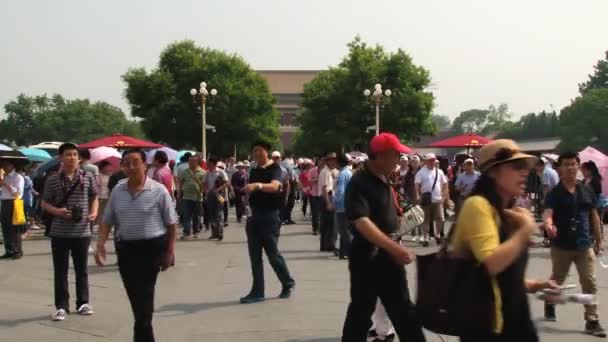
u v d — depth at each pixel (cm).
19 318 768
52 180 751
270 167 842
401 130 5272
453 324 343
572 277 1032
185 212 1579
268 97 6225
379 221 504
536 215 1925
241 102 5859
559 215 704
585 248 695
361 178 505
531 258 1241
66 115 13312
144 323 579
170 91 5694
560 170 707
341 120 5334
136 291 586
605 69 9938
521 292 346
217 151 6038
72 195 753
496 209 341
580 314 780
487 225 334
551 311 749
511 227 343
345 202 507
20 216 1255
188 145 5969
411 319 494
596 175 1211
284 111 12200
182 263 1188
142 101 5738
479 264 337
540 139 10781
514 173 344
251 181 850
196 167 1585
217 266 1152
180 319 754
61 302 762
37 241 1557
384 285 496
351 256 509
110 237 1590
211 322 739
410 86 5266
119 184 608
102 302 855
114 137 2498
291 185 2003
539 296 382
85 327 723
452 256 348
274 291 919
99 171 1464
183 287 953
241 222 2091
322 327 715
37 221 1858
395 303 496
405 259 468
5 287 970
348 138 5316
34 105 13412
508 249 327
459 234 346
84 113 13438
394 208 519
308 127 5588
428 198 1461
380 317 643
